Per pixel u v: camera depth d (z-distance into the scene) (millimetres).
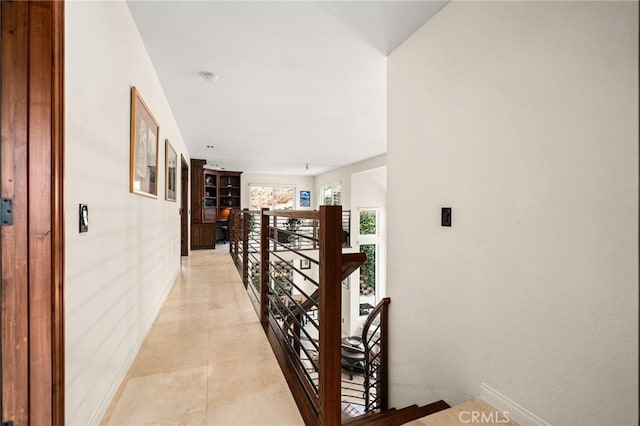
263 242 2518
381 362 2254
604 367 1047
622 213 999
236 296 3279
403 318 2082
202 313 2736
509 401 1352
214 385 1609
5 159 905
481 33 1511
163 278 3037
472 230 1548
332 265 1248
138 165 1945
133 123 1811
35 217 933
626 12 991
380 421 1547
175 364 1823
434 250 1805
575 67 1127
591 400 1081
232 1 1713
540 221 1240
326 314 1246
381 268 8211
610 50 1029
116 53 1547
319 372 1327
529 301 1278
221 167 8445
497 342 1413
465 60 1604
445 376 1717
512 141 1354
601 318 1053
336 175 8703
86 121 1198
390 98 2260
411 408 1684
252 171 9352
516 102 1337
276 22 1909
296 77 2695
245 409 1421
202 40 2105
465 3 1606
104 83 1382
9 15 910
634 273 972
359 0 1710
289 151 6062
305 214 1545
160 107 2811
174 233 3932
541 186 1236
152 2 1711
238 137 4902
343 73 2617
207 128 4355
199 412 1394
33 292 931
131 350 1821
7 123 908
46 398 943
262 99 3217
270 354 1967
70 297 1076
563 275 1162
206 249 7246
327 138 4965
